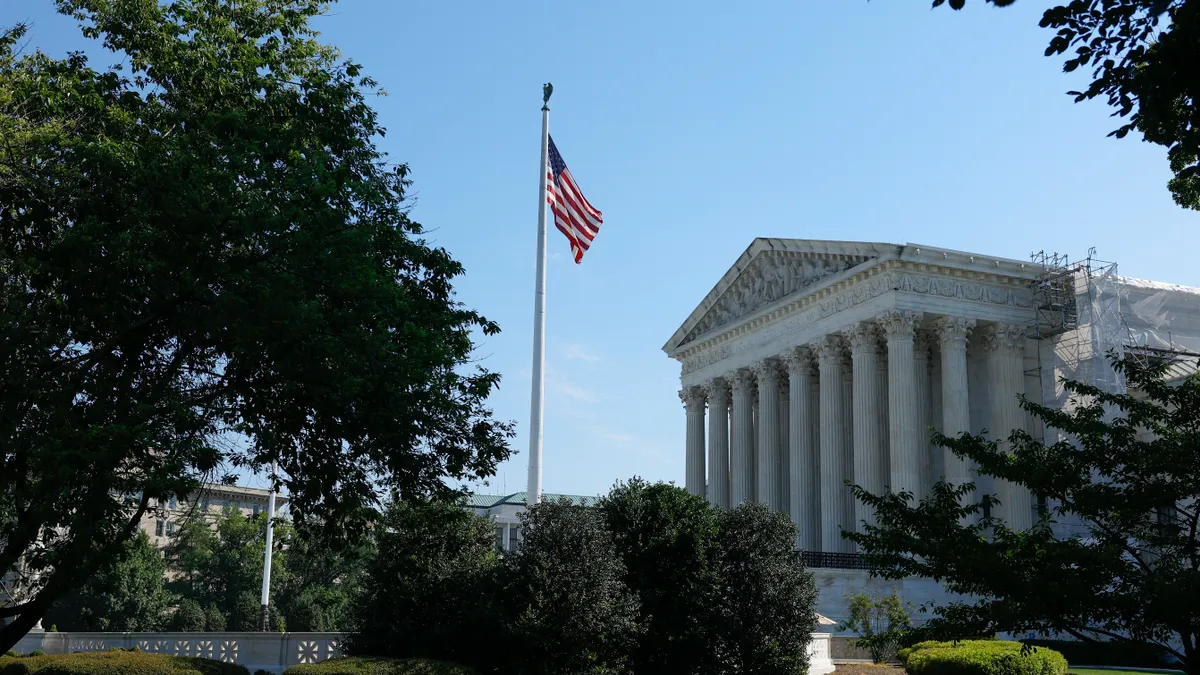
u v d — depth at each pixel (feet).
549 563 123.75
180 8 120.88
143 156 94.17
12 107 97.66
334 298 96.89
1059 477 86.43
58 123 96.07
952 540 85.66
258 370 99.40
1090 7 59.06
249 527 383.65
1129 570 78.84
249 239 94.63
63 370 91.81
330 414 97.86
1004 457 89.81
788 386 318.86
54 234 92.68
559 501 135.03
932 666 141.18
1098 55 61.05
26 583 99.86
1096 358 242.17
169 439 93.71
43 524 87.51
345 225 105.19
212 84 112.78
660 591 137.28
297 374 93.50
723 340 331.98
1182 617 74.69
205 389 102.83
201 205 90.99
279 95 113.29
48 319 91.66
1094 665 189.37
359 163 116.67
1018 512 245.04
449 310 118.01
